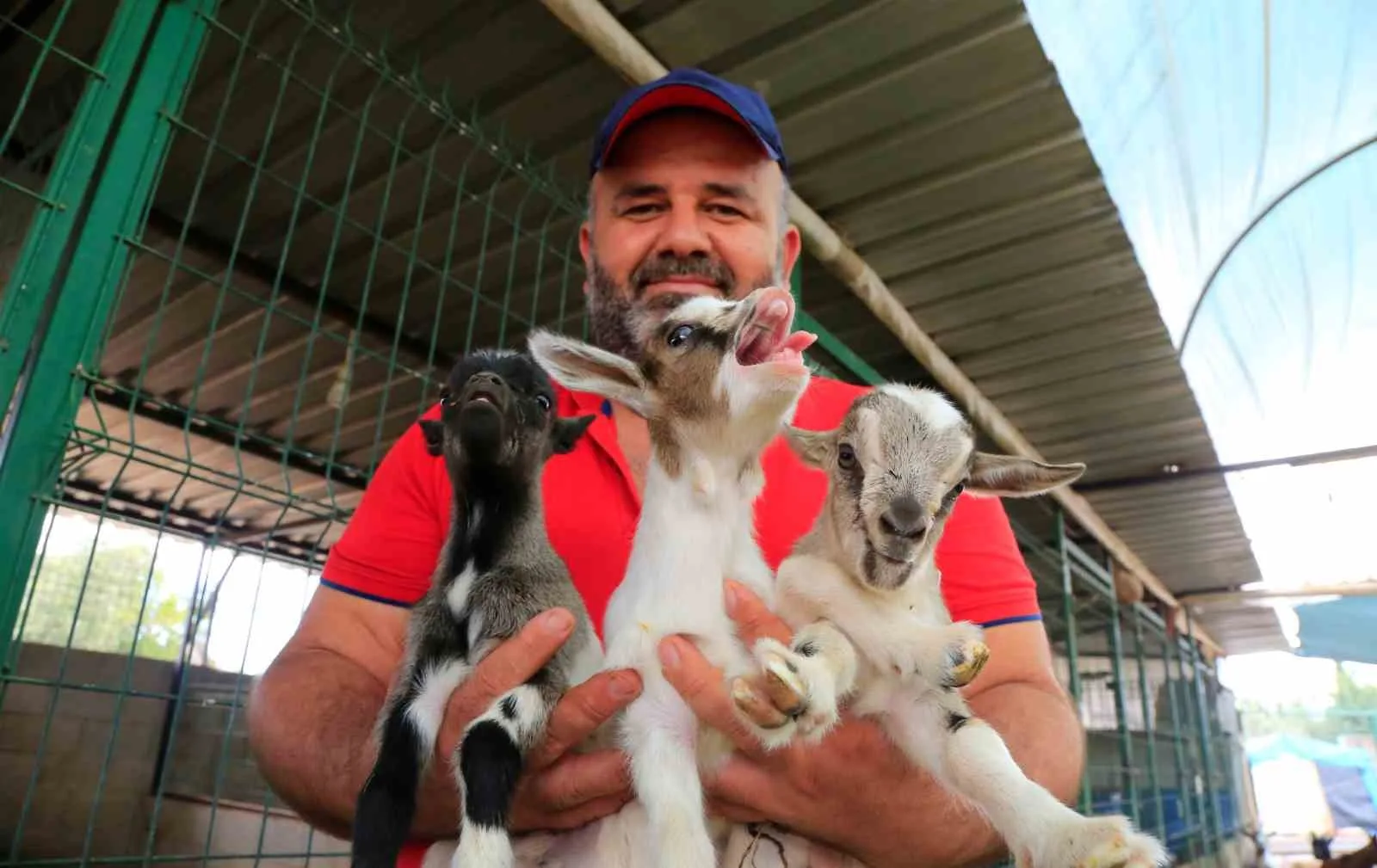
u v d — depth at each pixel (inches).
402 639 20.3
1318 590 104.0
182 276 43.5
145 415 53.3
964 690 19.1
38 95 32.5
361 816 14.4
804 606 15.8
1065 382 54.7
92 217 19.9
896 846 15.5
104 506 20.8
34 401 18.7
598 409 22.8
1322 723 315.0
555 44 31.4
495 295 45.4
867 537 15.2
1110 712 93.2
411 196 38.3
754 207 24.5
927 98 33.3
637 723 14.9
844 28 30.5
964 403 53.1
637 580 16.5
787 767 14.6
